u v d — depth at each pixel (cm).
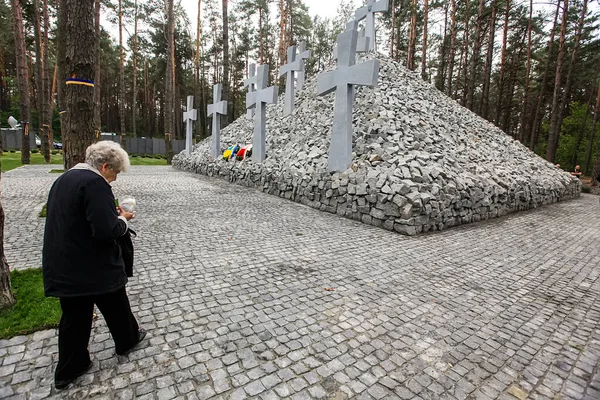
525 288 404
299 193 869
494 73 3123
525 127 3256
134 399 201
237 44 3838
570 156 2578
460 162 894
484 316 327
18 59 1555
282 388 216
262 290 357
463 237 629
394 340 277
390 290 375
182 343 257
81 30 502
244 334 274
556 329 310
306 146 1021
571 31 2388
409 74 1606
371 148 830
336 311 320
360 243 550
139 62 3925
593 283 430
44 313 285
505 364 253
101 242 205
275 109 1598
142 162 2070
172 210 723
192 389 211
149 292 340
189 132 1706
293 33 3291
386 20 2831
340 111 799
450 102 1524
